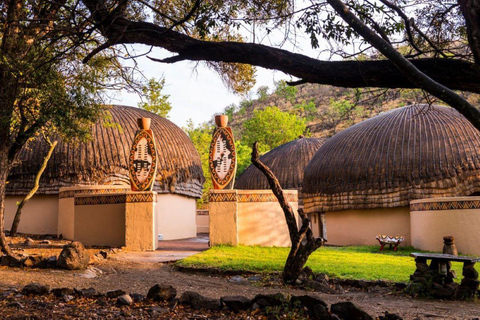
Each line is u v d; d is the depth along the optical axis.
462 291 7.05
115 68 8.41
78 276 8.19
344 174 16.28
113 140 16.55
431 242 12.62
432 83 3.12
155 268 9.36
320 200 17.11
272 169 24.33
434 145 14.90
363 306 6.43
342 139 17.53
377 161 15.60
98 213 12.96
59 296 6.21
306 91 71.25
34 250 11.26
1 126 8.66
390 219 15.32
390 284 7.65
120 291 6.14
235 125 69.81
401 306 6.50
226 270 8.74
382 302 6.79
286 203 8.17
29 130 9.34
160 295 5.98
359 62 3.92
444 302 6.86
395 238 13.23
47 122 10.41
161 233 17.38
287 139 41.59
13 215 16.27
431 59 3.67
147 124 12.39
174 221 18.03
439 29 5.14
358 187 15.80
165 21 6.93
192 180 19.03
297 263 7.84
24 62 8.02
